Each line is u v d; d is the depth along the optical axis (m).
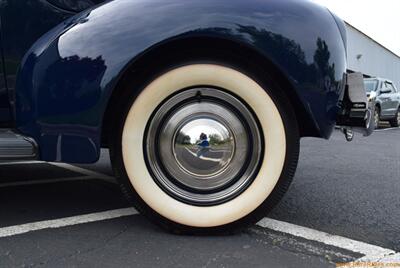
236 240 2.29
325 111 2.22
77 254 2.11
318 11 2.25
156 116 2.27
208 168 2.31
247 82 2.22
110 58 2.10
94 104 2.12
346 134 2.88
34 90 2.16
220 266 2.00
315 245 2.27
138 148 2.24
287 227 2.53
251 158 2.31
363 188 3.67
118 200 3.03
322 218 2.75
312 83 2.18
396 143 7.88
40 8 2.39
